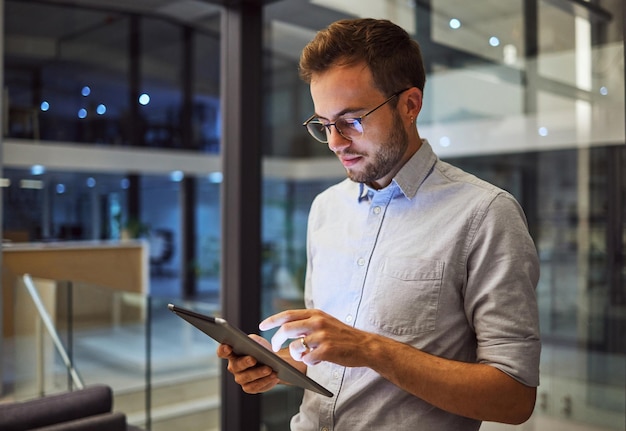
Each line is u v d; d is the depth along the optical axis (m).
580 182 2.21
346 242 1.32
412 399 1.16
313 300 1.40
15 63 7.98
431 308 1.16
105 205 10.33
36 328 3.81
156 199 11.60
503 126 2.44
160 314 3.41
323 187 7.53
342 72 1.13
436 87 2.65
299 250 7.84
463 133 2.58
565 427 2.29
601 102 2.12
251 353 1.06
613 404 2.17
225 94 3.02
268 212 8.13
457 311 1.17
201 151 11.66
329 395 1.07
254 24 2.96
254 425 3.00
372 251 1.26
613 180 2.11
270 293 7.43
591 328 2.22
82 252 4.12
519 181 2.41
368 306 1.22
